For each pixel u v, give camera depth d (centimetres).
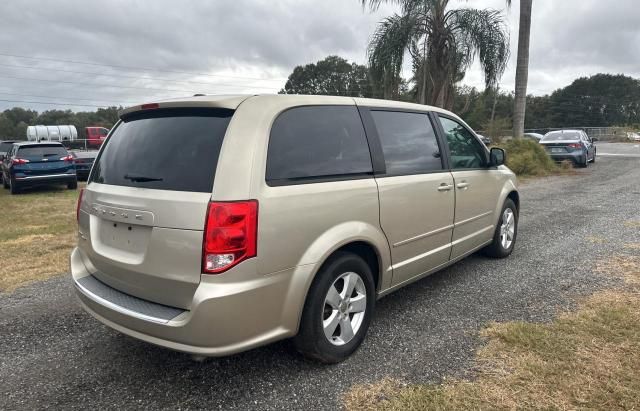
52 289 462
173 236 249
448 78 1400
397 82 1397
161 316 253
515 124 1573
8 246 646
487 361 298
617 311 363
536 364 289
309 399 265
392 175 344
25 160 1312
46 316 393
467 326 353
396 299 415
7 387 284
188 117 282
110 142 329
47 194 1324
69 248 635
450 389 268
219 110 274
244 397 269
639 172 1440
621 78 8988
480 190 460
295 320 273
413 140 379
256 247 248
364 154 327
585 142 1681
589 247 566
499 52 1345
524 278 461
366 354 314
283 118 282
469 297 414
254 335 255
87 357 321
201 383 284
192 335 242
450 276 475
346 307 306
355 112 333
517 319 362
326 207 285
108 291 292
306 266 273
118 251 282
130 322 263
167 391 277
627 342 314
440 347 321
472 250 466
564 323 347
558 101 8994
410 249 362
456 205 416
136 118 319
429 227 381
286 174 271
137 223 263
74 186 1433
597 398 253
